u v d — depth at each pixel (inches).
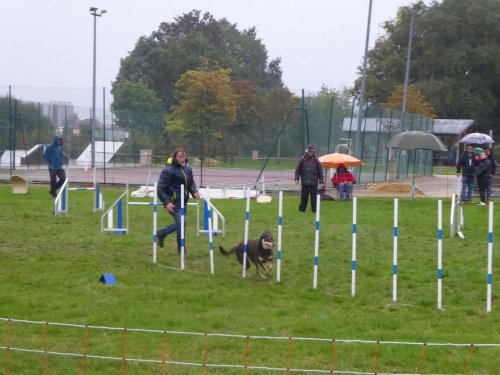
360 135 1263.5
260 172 1322.6
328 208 860.0
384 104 2486.5
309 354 331.9
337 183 981.2
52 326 366.0
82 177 1343.5
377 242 613.9
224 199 972.6
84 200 906.1
